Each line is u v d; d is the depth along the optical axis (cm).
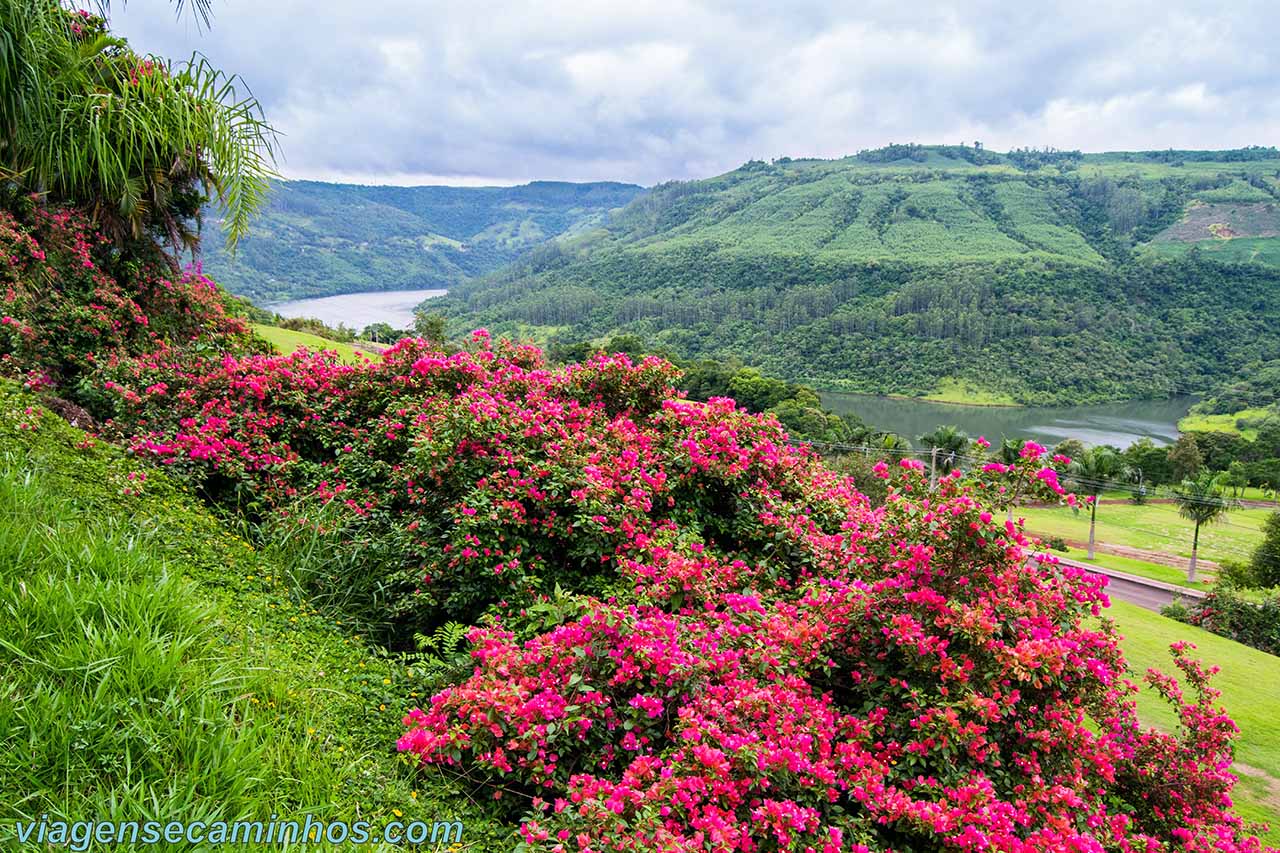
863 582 407
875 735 347
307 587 470
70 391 692
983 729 320
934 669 345
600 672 335
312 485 577
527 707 313
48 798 213
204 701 254
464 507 454
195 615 310
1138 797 438
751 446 586
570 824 269
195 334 935
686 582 404
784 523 526
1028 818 309
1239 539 4800
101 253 848
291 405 661
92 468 470
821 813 312
